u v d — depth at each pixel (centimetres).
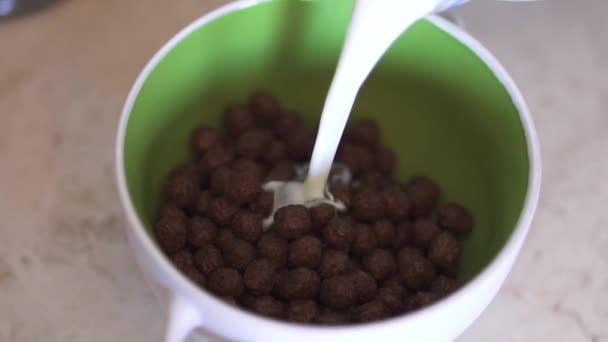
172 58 35
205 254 35
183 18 45
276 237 35
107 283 37
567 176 40
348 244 36
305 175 38
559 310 37
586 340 36
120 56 43
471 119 37
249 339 30
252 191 36
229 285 34
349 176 39
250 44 38
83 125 41
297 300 34
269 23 37
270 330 29
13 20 44
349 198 37
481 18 45
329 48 38
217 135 38
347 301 34
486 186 37
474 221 37
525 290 37
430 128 39
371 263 36
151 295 37
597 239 38
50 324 36
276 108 39
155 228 35
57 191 39
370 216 37
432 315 29
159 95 35
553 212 39
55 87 42
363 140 40
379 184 39
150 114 35
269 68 39
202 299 29
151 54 43
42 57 43
